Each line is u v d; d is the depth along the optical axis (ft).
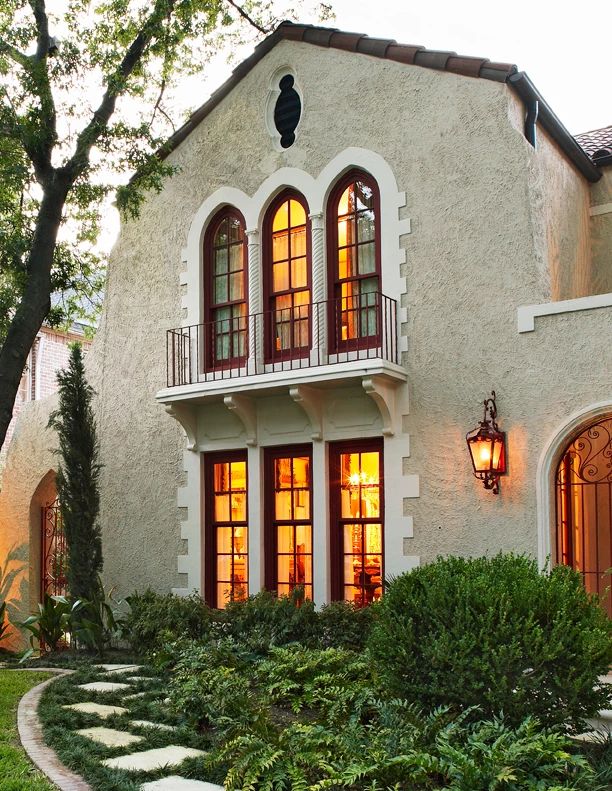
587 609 20.02
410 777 16.43
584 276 37.47
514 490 29.14
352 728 18.66
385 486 32.17
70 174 35.29
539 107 32.07
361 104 34.37
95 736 21.04
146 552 39.14
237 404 35.06
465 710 18.58
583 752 18.81
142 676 28.68
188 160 39.60
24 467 46.60
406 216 32.76
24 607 45.19
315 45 35.88
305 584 34.65
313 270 34.50
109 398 41.50
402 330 32.37
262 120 37.22
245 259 37.52
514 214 30.45
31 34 34.65
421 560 30.94
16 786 16.80
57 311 41.32
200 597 35.76
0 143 33.83
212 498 37.83
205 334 38.19
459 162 31.78
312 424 34.04
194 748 20.22
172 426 39.04
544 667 18.72
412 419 31.76
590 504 35.58
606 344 27.86
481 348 30.50
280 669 24.48
